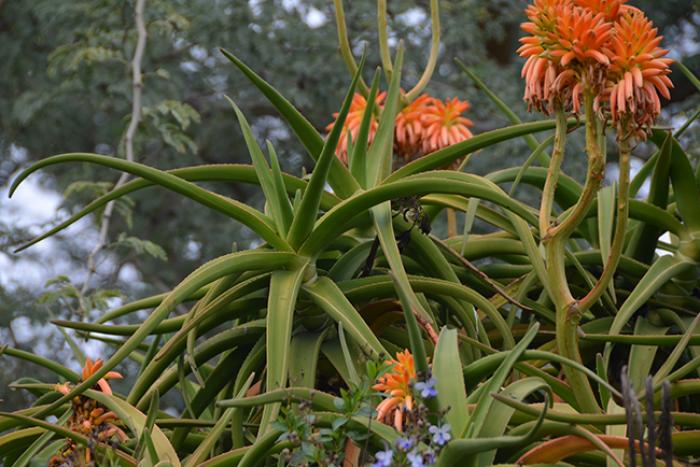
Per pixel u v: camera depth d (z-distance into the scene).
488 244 2.74
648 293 2.50
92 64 6.79
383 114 2.71
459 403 2.05
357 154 2.60
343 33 3.02
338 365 2.46
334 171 2.58
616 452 2.11
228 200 2.44
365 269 2.58
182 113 5.55
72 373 2.50
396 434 2.04
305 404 2.05
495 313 2.49
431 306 2.76
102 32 6.51
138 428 2.27
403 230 2.61
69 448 2.30
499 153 6.63
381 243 2.45
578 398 2.29
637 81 2.16
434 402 2.03
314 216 2.43
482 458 2.06
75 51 6.74
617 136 2.21
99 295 4.22
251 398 2.06
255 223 2.45
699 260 2.62
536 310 2.62
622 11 2.24
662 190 2.67
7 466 2.50
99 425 2.33
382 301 2.53
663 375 2.29
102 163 2.38
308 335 2.51
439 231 6.48
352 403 2.05
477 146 2.54
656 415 2.18
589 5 2.24
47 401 2.54
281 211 2.48
